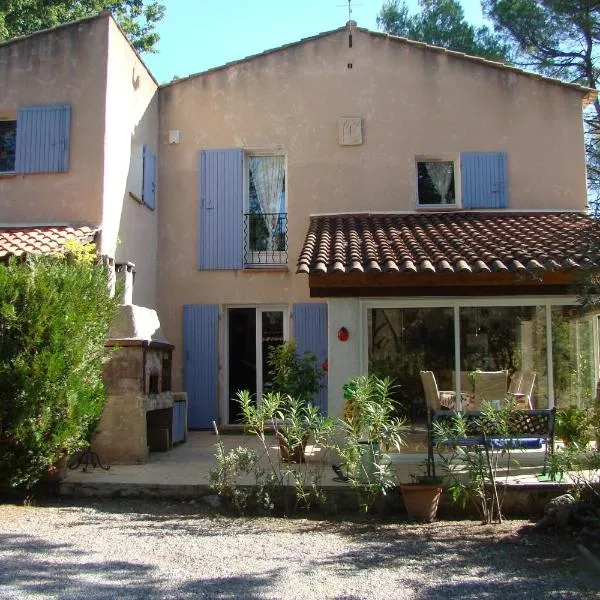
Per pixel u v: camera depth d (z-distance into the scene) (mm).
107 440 8781
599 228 6969
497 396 7633
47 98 11031
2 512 6730
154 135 12938
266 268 12586
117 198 11188
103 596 4391
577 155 12633
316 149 12812
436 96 12812
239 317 12875
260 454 9453
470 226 11086
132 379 8898
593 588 4715
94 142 10820
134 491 7457
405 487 6727
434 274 8281
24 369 6926
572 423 7617
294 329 12414
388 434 6898
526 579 4910
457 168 12781
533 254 8648
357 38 12969
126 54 11688
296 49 13000
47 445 7102
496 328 8586
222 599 4391
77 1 19266
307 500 6922
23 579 4688
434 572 5055
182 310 12711
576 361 8500
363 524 6570
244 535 6055
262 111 12930
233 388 12719
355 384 7469
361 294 8500
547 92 12750
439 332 8609
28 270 7316
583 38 18844
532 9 19047
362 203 12680
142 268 12117
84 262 8805
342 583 4770
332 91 12883
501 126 12727
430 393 7926
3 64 11172
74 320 7320
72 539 5773
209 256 12711
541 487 6957
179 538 5895
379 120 12805
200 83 13094
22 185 10875
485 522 6609
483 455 6801
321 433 7043
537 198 12578
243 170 12914
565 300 8523
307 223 12688
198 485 7391
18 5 17109
